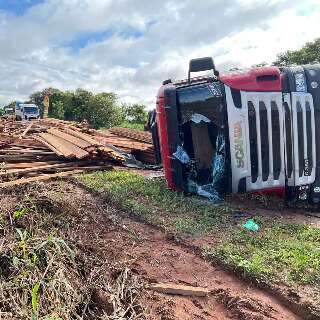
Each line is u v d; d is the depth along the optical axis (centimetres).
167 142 888
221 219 748
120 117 5134
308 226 723
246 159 852
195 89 866
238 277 549
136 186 958
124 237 668
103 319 425
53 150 1241
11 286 431
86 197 880
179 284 527
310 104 857
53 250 502
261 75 853
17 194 847
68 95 5606
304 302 477
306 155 860
